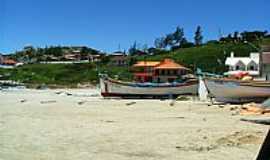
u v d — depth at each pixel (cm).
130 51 16450
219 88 4578
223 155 1598
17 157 1577
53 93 7806
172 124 2636
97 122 2778
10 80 13138
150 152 1681
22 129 2394
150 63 11838
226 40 15325
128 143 1897
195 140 1956
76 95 7012
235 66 9650
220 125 2545
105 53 17338
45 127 2491
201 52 13525
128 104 4531
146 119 2989
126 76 11812
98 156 1603
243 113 3344
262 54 6706
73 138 2052
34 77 13212
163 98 5784
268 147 671
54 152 1683
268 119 2831
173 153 1650
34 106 4338
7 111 3694
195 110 3725
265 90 4403
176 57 13525
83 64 14175
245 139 1920
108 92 5953
